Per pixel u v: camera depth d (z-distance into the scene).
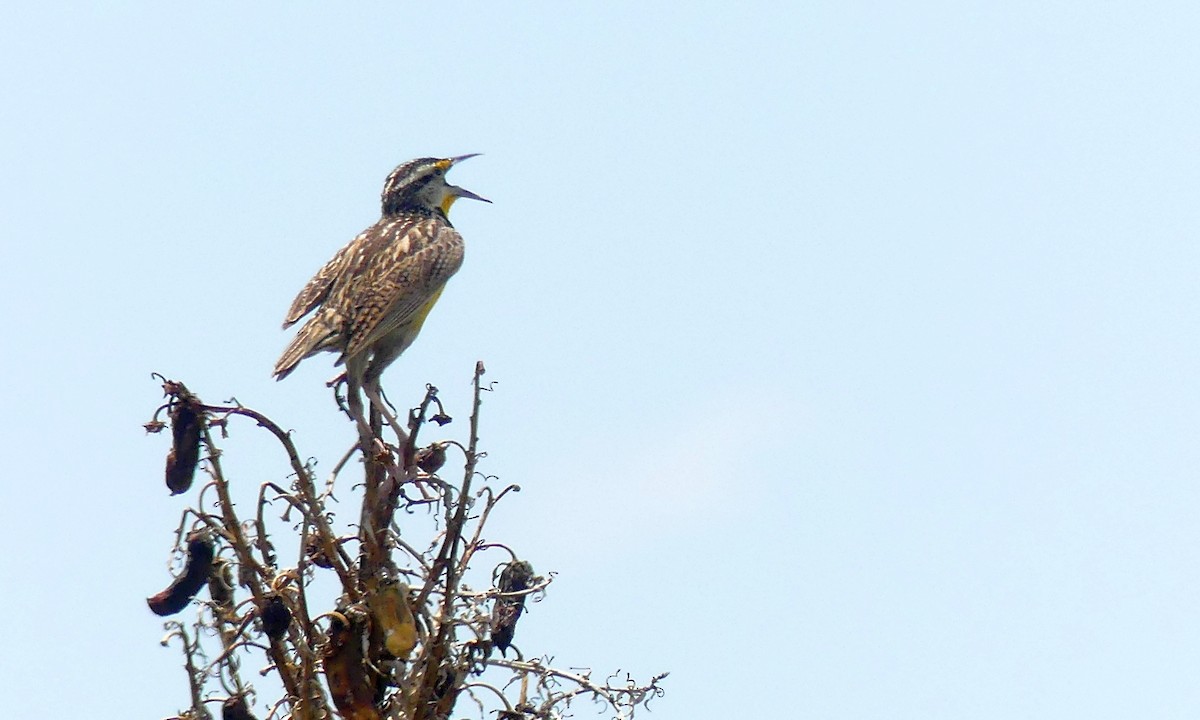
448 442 12.28
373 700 11.25
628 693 11.79
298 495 11.50
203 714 11.18
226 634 11.46
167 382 11.45
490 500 11.78
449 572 11.27
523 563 12.22
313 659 11.06
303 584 11.12
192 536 11.64
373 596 11.33
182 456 11.47
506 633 12.00
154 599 11.66
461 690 11.31
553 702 11.70
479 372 11.47
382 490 11.85
